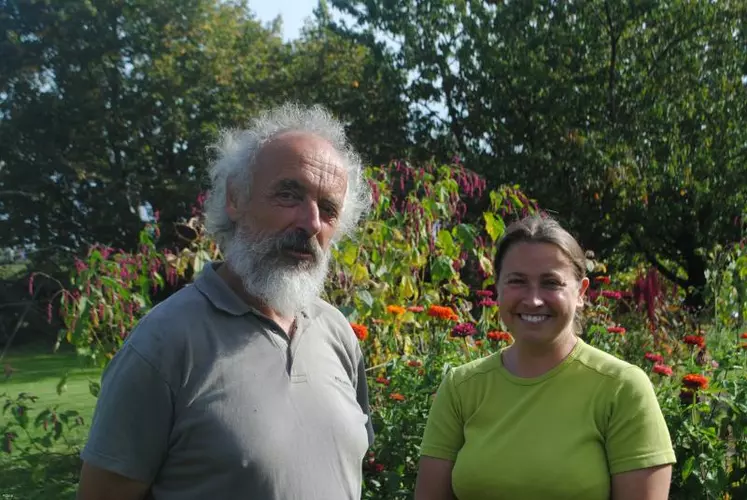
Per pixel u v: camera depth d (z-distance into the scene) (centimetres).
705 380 326
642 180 1580
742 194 1562
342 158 199
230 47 2462
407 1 1945
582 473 202
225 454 169
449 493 226
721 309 597
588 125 1748
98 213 2302
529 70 1727
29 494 434
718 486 313
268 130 196
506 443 212
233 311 182
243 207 192
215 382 173
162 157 2478
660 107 1638
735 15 1692
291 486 173
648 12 1722
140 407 168
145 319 179
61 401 852
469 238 500
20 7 2359
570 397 211
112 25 2409
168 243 1828
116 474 167
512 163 1700
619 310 697
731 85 1647
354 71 2336
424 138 1986
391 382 387
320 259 193
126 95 2380
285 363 184
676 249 1783
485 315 467
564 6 1781
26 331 1802
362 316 436
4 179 2320
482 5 1884
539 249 215
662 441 203
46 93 2341
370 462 349
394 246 476
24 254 2259
